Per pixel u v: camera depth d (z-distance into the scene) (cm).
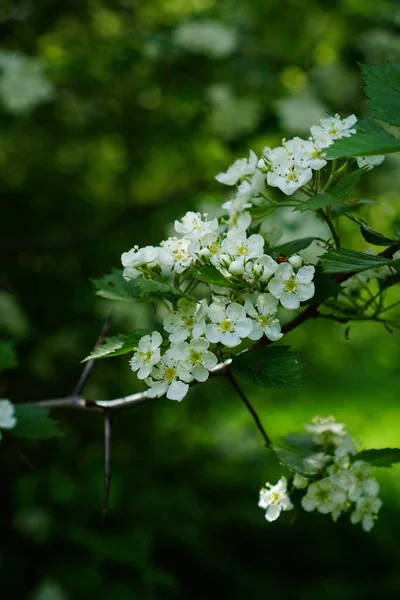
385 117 156
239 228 174
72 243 545
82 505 495
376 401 1044
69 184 633
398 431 940
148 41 459
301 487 184
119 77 495
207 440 636
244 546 539
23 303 558
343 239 374
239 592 502
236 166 181
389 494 652
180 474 583
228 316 150
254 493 580
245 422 783
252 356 155
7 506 488
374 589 502
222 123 482
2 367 244
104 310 548
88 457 553
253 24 583
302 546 537
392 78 160
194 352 149
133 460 569
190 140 565
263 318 152
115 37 506
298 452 192
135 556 460
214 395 673
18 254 584
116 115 562
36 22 582
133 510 507
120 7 584
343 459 183
